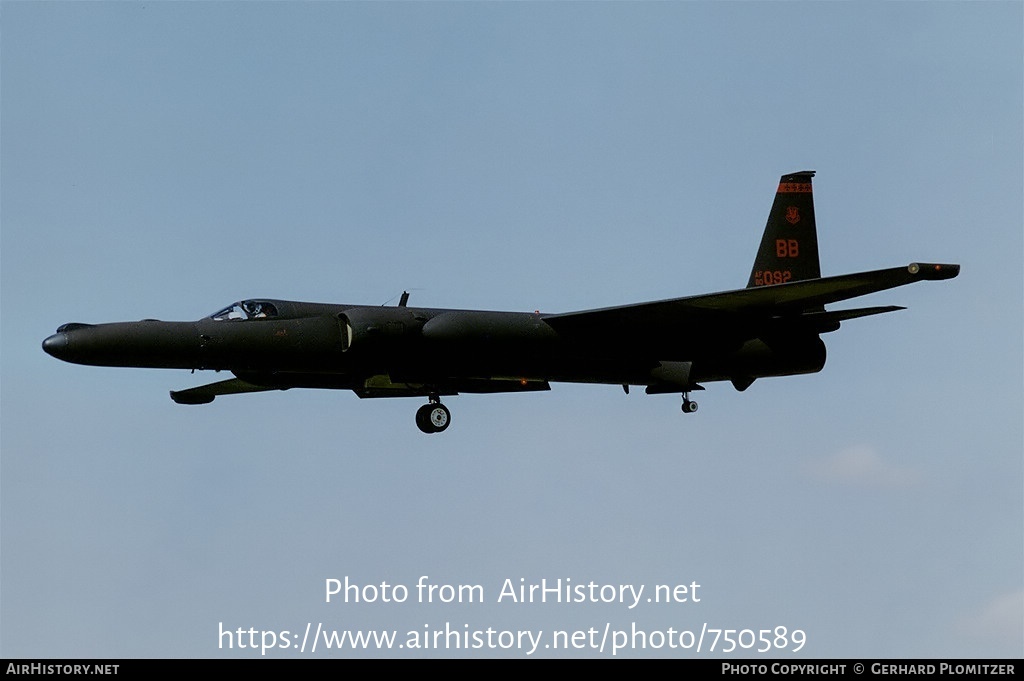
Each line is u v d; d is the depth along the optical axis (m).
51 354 62.41
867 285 69.00
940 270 67.06
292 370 67.69
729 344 76.38
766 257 83.81
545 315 72.06
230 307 66.88
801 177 85.00
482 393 75.69
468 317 68.94
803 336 78.38
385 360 68.25
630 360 74.12
